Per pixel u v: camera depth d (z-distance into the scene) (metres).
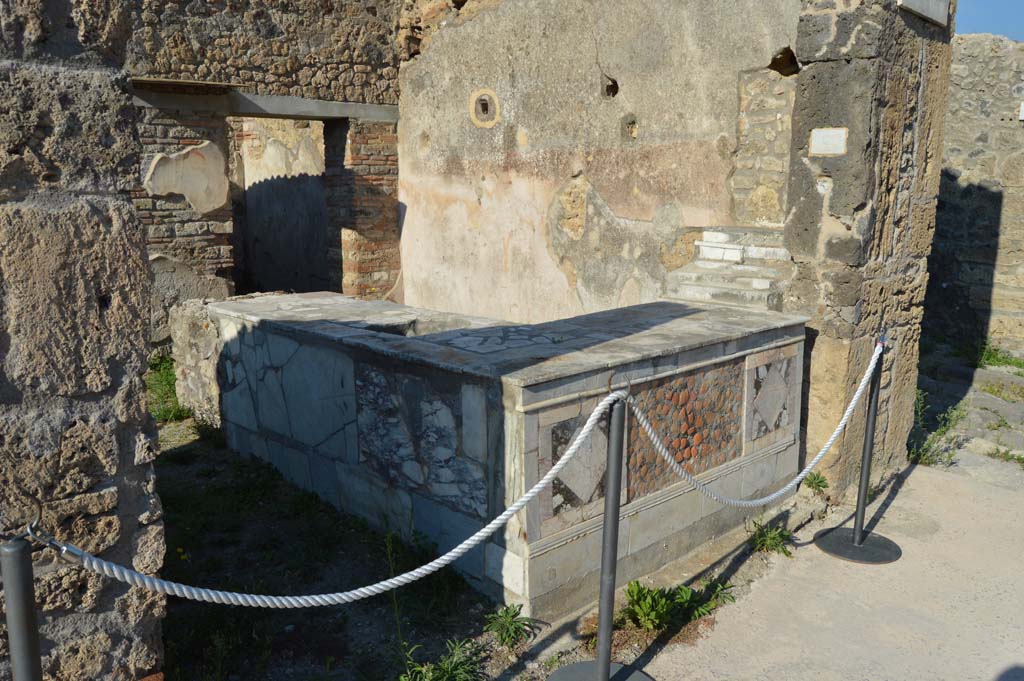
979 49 7.90
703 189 5.53
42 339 1.88
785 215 4.75
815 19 4.39
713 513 4.10
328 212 8.89
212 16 7.26
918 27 4.56
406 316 4.87
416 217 8.55
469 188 7.78
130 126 1.99
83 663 2.06
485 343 3.81
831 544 4.18
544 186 6.93
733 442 4.14
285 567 3.77
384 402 3.85
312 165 9.84
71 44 1.87
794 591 3.74
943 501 4.83
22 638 1.74
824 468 4.68
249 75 7.54
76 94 1.88
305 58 7.88
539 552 3.24
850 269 4.45
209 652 3.04
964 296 8.33
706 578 3.78
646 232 6.02
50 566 1.96
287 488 4.72
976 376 7.41
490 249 7.66
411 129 8.42
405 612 3.40
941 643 3.35
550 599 3.33
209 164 7.36
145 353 2.06
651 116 5.83
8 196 1.81
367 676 2.98
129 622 2.12
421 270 8.62
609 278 6.42
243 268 12.05
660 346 3.66
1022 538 4.35
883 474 5.21
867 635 3.40
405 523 3.88
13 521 1.89
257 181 11.33
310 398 4.44
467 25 7.44
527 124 7.00
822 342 4.59
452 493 3.53
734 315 4.48
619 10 5.93
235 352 5.16
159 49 7.00
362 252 8.62
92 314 1.95
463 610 3.40
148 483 2.12
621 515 3.56
